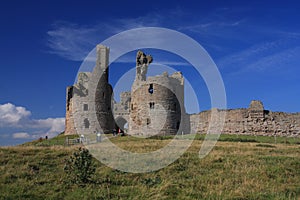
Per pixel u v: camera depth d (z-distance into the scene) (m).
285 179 22.03
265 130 55.22
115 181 21.48
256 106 56.25
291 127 54.16
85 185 20.42
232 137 50.56
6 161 25.95
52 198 18.12
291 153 31.52
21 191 19.03
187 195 18.84
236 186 20.44
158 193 19.00
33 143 50.06
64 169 22.56
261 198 18.38
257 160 26.83
